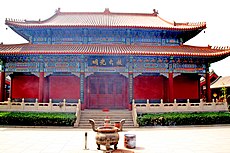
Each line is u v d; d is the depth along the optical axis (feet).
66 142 64.13
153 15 160.66
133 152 50.39
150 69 118.62
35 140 66.95
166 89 126.93
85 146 56.44
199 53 115.55
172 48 125.49
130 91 115.65
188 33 131.34
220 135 76.38
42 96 115.44
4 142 63.93
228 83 197.26
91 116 103.96
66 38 128.36
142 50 118.01
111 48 119.85
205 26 122.52
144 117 97.66
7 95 190.39
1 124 96.43
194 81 133.39
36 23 128.47
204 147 58.44
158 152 53.26
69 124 95.40
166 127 95.25
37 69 117.19
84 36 128.16
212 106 111.55
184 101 130.31
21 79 128.77
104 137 52.85
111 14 157.58
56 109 104.27
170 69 119.44
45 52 109.81
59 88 125.90
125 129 90.79
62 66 117.29
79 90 125.39
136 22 140.46
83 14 155.94
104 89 127.85
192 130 87.61
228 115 103.19
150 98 127.24
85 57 116.88
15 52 109.70
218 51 120.98
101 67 117.50
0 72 118.93
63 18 144.97
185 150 55.16
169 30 125.59
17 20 123.95
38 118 95.35
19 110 104.94
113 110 114.93
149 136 74.90
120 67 117.60
